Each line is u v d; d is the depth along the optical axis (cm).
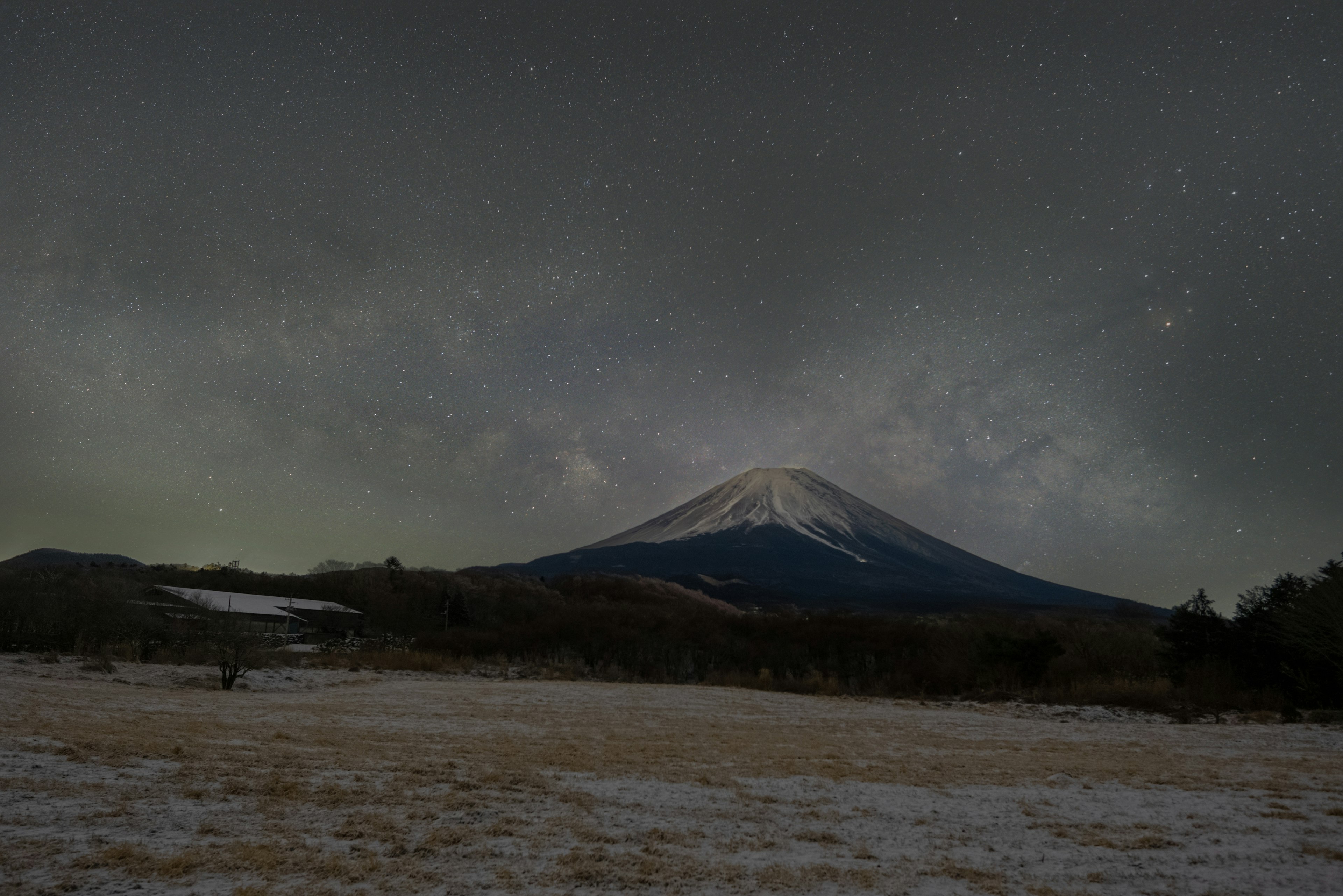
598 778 1037
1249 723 2264
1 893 471
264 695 2355
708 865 660
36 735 959
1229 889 630
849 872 659
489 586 8825
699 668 4441
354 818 728
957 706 2778
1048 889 622
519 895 555
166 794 743
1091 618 6888
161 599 5044
